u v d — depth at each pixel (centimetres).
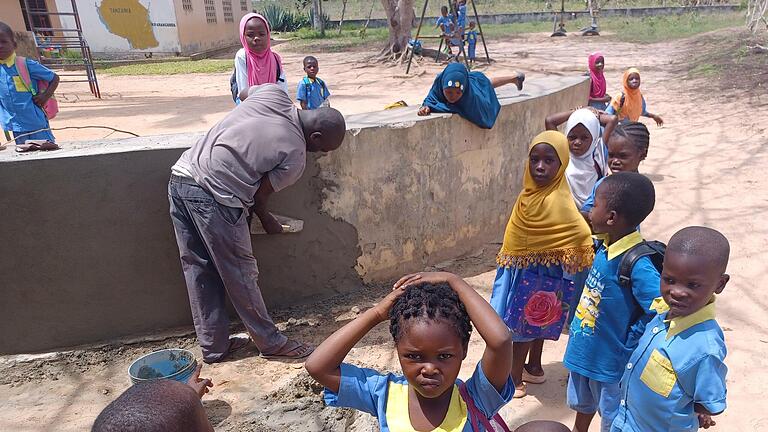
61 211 373
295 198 422
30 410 335
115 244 389
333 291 460
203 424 144
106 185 376
